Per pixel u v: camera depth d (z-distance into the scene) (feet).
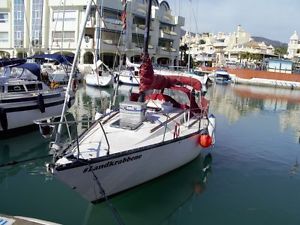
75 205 28.58
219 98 118.62
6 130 45.75
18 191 30.83
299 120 80.53
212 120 41.47
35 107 49.08
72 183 24.47
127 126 31.94
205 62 284.61
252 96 133.69
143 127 32.22
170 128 34.09
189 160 36.99
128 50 133.08
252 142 53.31
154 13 173.47
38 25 151.94
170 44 195.42
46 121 30.12
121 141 29.12
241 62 265.34
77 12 145.48
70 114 65.67
